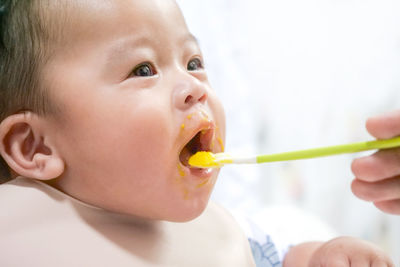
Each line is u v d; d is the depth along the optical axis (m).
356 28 1.64
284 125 1.70
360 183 0.72
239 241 0.83
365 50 1.62
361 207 1.60
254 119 1.71
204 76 0.75
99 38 0.66
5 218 0.64
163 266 0.68
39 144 0.68
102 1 0.67
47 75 0.67
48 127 0.67
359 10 1.63
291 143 1.69
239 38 1.69
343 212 1.63
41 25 0.68
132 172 0.65
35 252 0.62
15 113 0.69
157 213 0.68
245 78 1.65
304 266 0.95
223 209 0.92
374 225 1.58
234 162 0.65
